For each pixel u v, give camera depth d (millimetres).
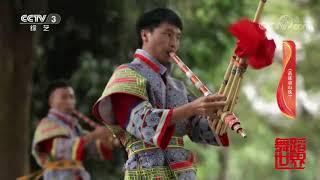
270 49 8672
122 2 20688
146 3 20906
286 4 30953
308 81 31281
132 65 9625
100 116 9562
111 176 20609
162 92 9602
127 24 20719
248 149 46844
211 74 25766
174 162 9523
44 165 15586
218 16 25703
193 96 10281
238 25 8703
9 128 16312
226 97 8984
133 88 9312
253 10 26266
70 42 20688
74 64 20766
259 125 45062
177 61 9539
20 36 16609
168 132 9047
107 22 20719
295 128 38906
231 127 8766
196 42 25156
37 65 20359
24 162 16656
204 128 9852
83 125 20078
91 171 20500
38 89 20375
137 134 9188
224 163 40500
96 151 16156
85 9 20609
